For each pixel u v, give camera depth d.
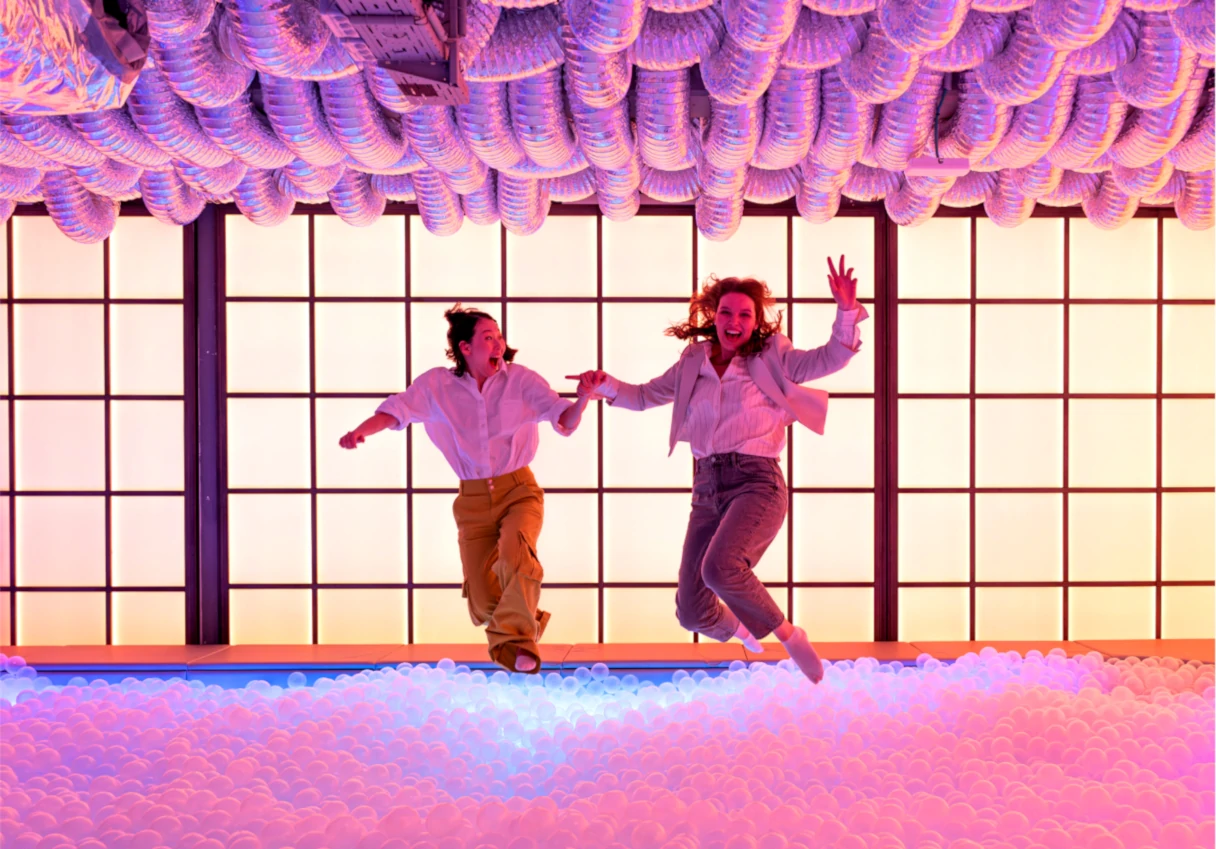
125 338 4.98
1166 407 5.05
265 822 2.33
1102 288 5.04
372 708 3.27
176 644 4.96
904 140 3.20
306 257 4.98
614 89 2.77
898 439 5.05
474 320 3.63
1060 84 3.04
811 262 5.02
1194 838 2.16
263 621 5.00
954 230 5.03
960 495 5.05
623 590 5.06
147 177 3.88
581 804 2.42
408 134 3.19
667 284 5.04
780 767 2.73
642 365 5.05
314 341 4.99
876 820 2.27
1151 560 5.06
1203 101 3.23
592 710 3.64
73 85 2.09
